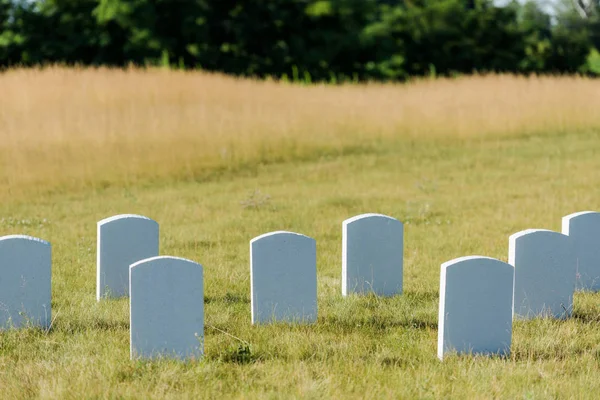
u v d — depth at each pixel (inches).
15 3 1919.3
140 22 1811.0
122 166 832.9
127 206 679.7
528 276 340.8
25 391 252.2
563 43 2363.4
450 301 289.3
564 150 961.5
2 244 322.0
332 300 373.7
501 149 976.9
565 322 335.9
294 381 261.0
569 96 1192.2
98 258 385.7
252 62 1907.0
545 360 284.4
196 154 887.7
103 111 1069.8
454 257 471.8
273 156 930.1
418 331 323.6
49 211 657.0
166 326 285.4
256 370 273.0
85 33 1840.6
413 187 767.7
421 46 2164.1
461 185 768.3
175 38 1863.9
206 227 577.9
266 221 597.9
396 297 379.6
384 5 2349.9
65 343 305.9
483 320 294.2
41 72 1307.8
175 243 517.3
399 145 1011.9
